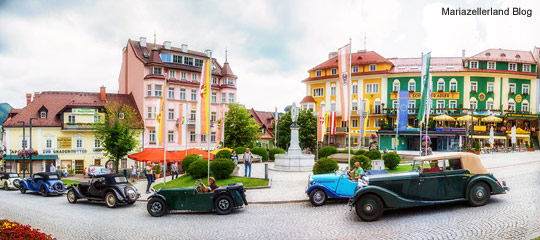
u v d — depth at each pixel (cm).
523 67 5969
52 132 5038
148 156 3095
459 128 5297
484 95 5866
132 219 1466
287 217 1358
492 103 5869
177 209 1507
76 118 5128
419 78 6041
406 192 1231
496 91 5878
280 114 6931
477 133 5362
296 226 1218
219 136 5125
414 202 1216
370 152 2880
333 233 1106
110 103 5478
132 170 3566
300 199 1661
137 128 5241
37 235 865
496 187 1275
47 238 879
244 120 5178
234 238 1124
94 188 1873
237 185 1522
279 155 2911
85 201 2030
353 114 6384
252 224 1284
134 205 1830
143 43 5931
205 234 1184
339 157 3397
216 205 1481
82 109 5162
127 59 6144
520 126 5938
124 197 1770
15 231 838
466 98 5866
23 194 2448
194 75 5916
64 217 1549
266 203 1648
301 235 1112
